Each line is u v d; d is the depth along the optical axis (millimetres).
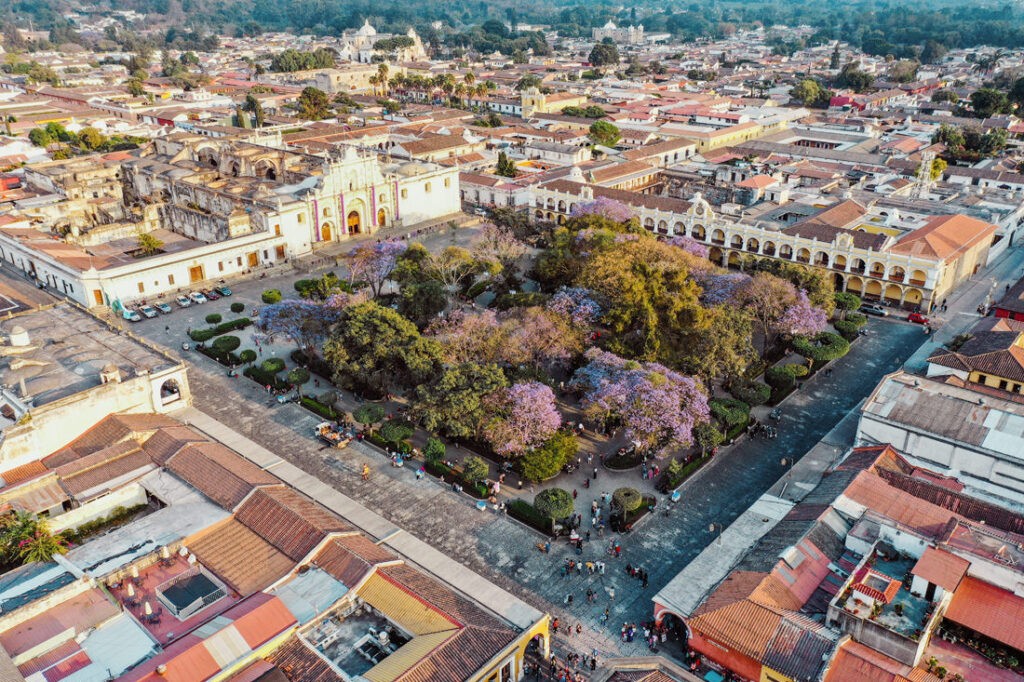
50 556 63438
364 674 52875
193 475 74625
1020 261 149750
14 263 146750
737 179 190250
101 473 75062
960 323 122000
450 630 56406
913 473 76562
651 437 78688
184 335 116375
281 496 71375
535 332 93188
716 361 92750
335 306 100938
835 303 120688
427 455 82875
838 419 94500
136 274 127688
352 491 80375
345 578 61812
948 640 57219
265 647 53875
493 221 148250
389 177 163625
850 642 55812
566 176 176000
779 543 65875
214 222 147125
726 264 146625
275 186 158750
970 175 191250
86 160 187500
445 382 83000
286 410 95625
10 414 81875
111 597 59344
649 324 94750
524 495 79875
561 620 64750
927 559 59438
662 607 62125
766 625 56938
